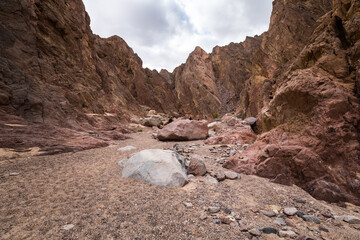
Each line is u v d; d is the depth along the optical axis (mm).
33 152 6543
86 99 20344
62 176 4504
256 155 5871
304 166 4484
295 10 25062
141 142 11055
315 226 2785
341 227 2791
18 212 2787
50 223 2531
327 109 5074
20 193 3447
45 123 10648
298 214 3086
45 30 18047
